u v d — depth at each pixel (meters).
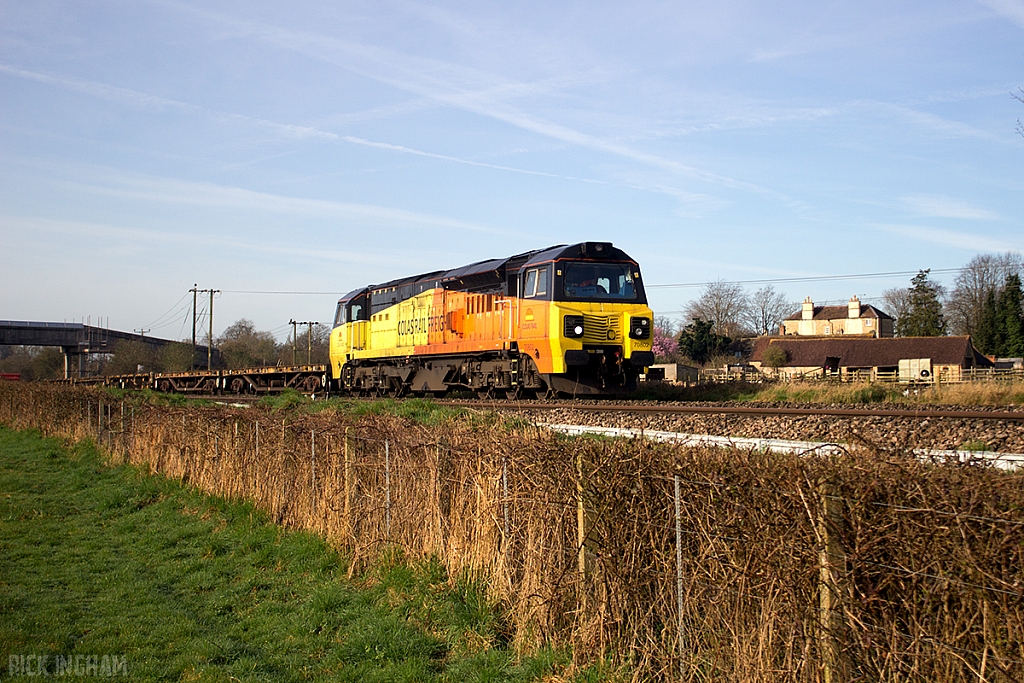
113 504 15.94
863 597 5.01
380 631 8.05
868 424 15.64
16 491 17.80
